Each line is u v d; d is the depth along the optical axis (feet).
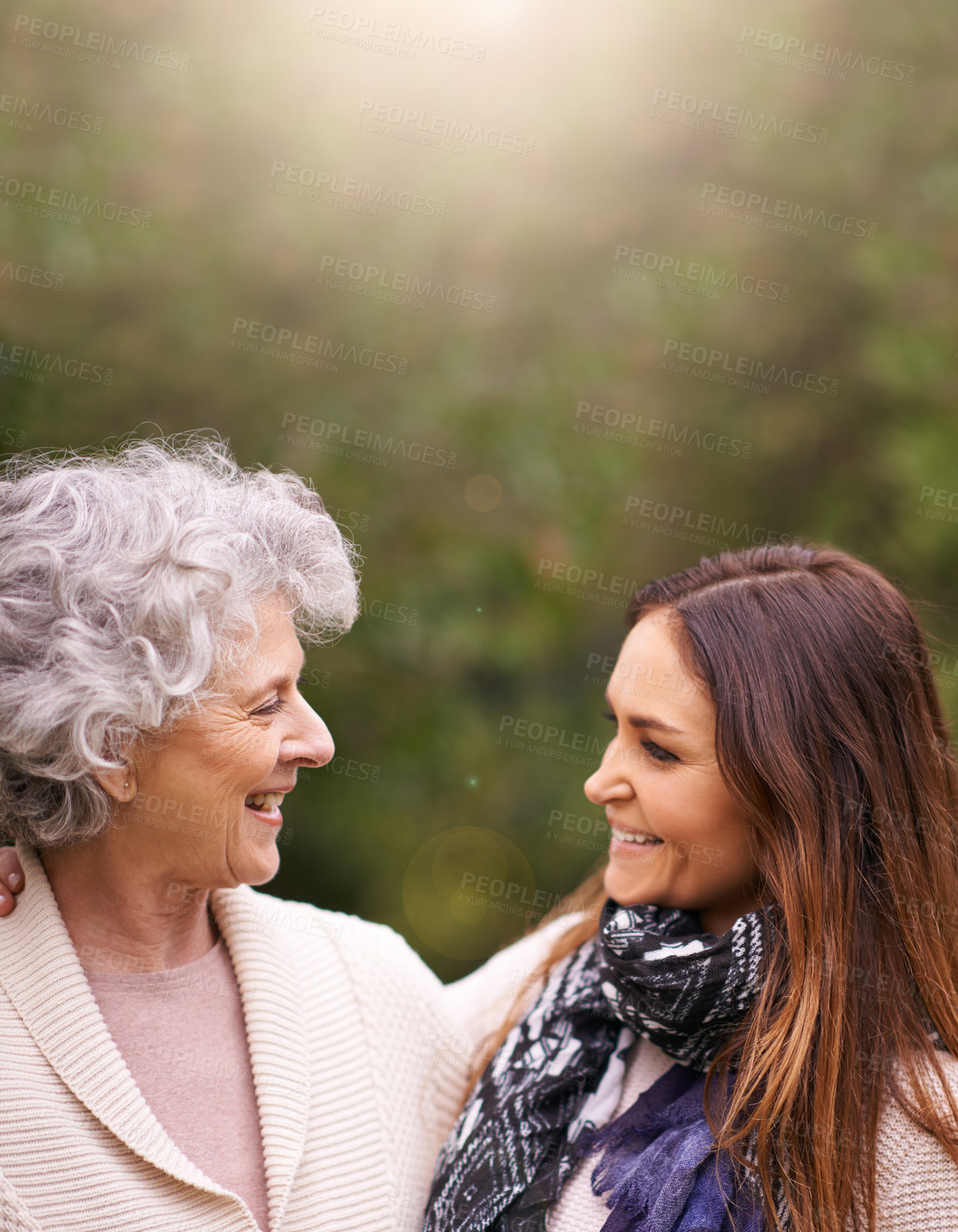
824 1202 3.29
